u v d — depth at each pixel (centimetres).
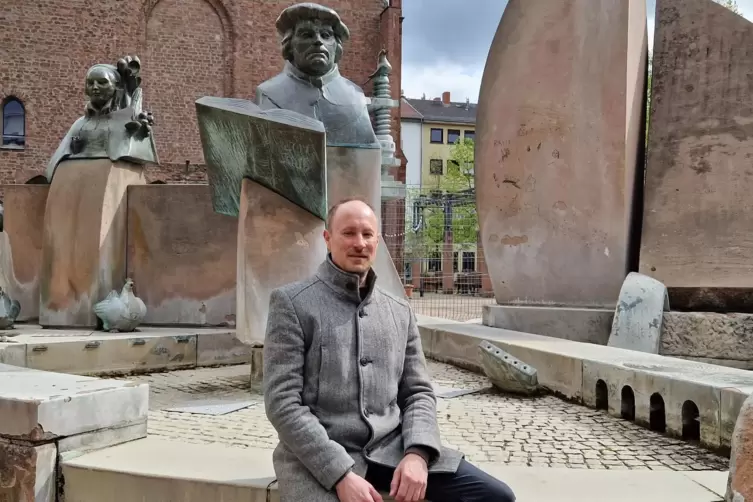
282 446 258
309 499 240
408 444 253
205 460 333
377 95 1622
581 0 834
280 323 257
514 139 870
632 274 776
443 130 6278
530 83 861
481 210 895
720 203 802
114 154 781
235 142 565
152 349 685
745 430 272
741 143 804
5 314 734
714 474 322
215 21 2741
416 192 2453
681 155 830
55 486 331
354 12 2897
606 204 821
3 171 2502
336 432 254
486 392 598
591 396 535
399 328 272
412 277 2570
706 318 718
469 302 2205
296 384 253
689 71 841
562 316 805
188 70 2711
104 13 2586
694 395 429
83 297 761
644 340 717
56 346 627
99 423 351
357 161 668
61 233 769
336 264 267
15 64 2503
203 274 786
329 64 657
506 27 877
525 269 862
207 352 721
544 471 323
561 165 844
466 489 252
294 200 580
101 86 793
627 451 414
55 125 2545
